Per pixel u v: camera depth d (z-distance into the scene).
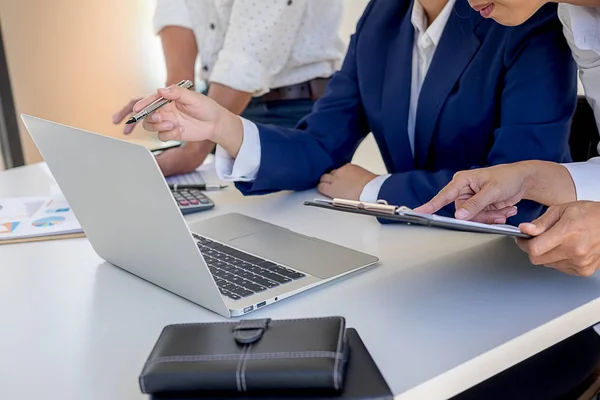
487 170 0.79
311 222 0.96
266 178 1.06
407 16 1.14
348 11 2.00
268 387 0.50
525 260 0.79
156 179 0.61
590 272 0.71
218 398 0.50
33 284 0.78
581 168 0.84
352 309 0.68
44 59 2.55
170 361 0.51
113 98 2.69
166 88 0.94
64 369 0.59
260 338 0.53
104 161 0.66
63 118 2.64
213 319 0.67
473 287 0.72
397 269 0.78
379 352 0.59
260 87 1.42
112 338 0.64
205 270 0.64
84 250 0.88
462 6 1.04
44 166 1.36
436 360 0.58
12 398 0.55
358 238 0.88
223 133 1.01
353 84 1.24
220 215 0.98
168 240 0.66
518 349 0.62
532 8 0.80
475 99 1.02
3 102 2.55
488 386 0.81
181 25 1.57
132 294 0.74
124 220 0.71
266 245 0.84
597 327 0.82
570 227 0.67
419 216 0.62
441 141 1.08
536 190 0.82
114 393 0.55
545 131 0.95
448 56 1.05
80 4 2.53
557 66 0.97
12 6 2.46
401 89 1.12
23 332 0.66
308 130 1.18
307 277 0.74
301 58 1.55
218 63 1.43
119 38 2.63
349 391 0.50
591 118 1.09
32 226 0.96
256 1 1.37
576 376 0.83
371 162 2.02
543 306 0.68
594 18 0.90
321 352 0.51
